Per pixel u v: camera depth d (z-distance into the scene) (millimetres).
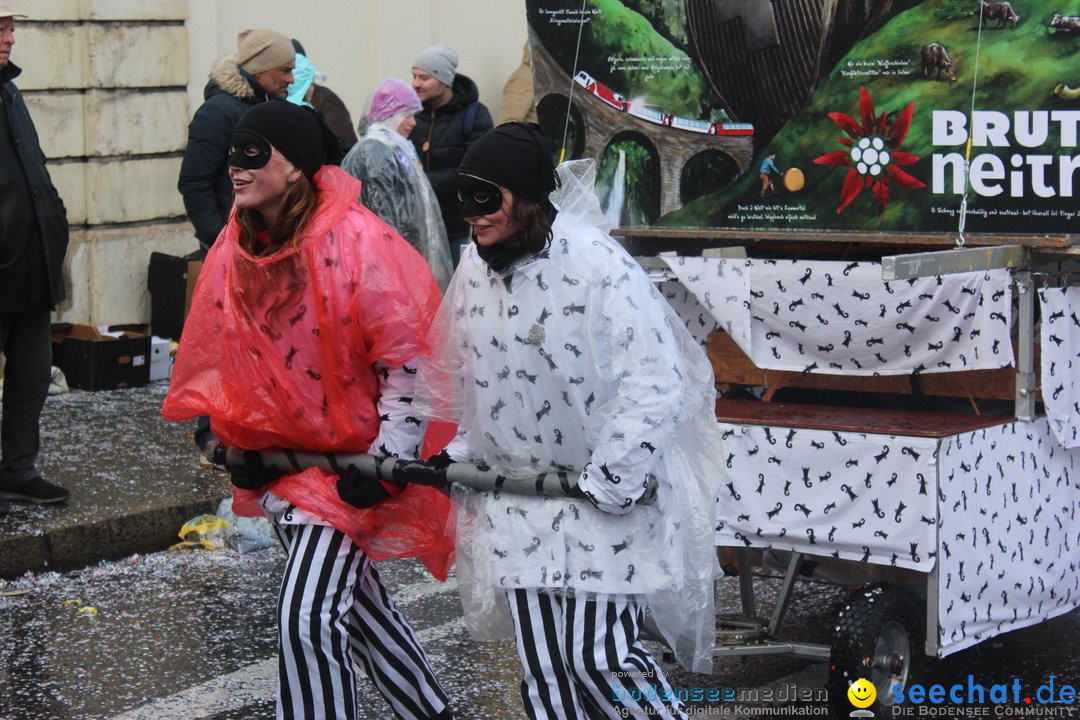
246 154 5211
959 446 6207
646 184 7418
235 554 9258
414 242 10633
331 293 5254
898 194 6762
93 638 7672
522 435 5086
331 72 16297
